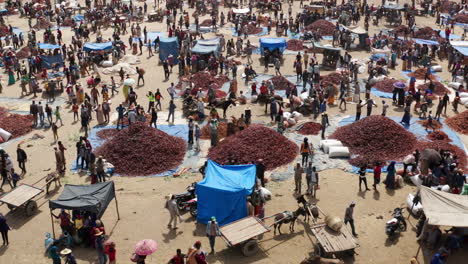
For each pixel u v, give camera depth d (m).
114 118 35.78
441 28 63.16
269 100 35.81
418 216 22.73
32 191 23.73
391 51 51.84
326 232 20.28
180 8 73.31
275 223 21.30
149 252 18.22
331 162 28.31
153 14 68.19
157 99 36.84
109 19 66.06
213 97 37.28
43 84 43.66
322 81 42.25
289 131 32.50
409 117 33.22
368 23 65.44
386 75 45.00
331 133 32.09
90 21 66.31
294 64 45.75
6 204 24.61
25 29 64.38
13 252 20.75
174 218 22.05
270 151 28.33
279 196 24.88
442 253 18.27
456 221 19.03
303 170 25.42
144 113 34.44
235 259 19.97
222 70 45.44
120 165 27.84
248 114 33.06
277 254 20.31
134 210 23.86
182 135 32.50
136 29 59.12
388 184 25.45
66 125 34.75
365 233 21.62
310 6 67.00
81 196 21.08
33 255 20.53
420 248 20.47
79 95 38.59
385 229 21.84
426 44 49.59
